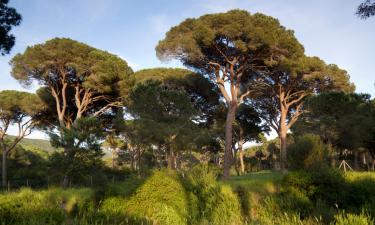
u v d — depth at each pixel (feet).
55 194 31.89
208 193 31.65
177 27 76.43
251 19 69.82
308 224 21.20
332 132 86.43
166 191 31.53
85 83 80.48
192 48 70.79
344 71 86.07
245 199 32.78
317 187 36.42
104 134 63.52
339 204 33.78
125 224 18.86
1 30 43.24
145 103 71.26
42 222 15.11
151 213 28.58
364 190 34.14
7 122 99.76
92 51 82.74
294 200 30.01
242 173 120.26
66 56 79.25
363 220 18.15
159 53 76.07
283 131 92.12
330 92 85.10
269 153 184.44
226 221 25.93
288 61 73.36
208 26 70.95
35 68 79.56
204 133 81.41
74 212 26.20
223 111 104.12
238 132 125.39
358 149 104.22
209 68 79.46
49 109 96.27
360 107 91.66
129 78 86.38
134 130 76.33
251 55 74.43
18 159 127.54
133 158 98.73
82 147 58.80
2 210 17.56
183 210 29.48
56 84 87.04
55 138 59.52
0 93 96.63
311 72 82.53
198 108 98.53
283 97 92.07
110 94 89.25
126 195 31.81
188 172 37.06
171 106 72.69
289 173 40.29
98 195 32.07
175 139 74.02
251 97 98.68
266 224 22.65
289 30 78.28
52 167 58.18
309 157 43.70
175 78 94.53
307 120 91.20
